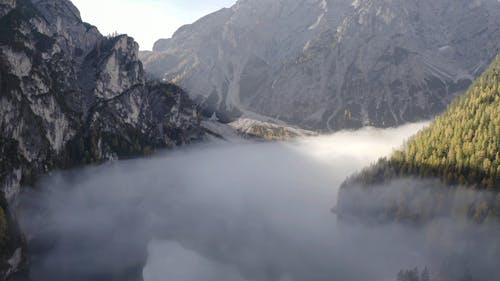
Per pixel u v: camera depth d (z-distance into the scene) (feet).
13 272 578.25
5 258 558.15
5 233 570.46
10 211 602.44
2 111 649.20
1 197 595.88
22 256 600.80
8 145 651.25
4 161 633.61
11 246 574.97
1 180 616.39
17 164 654.12
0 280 543.80
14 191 640.17
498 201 637.71
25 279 604.49
